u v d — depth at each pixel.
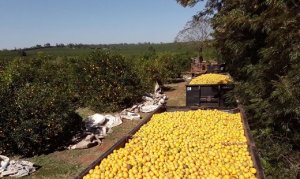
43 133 8.18
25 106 8.09
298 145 6.67
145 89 15.22
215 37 9.30
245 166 3.61
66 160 7.68
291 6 5.89
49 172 6.96
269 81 6.82
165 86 22.69
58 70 17.17
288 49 5.76
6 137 8.03
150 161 3.88
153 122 5.81
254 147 4.00
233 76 11.34
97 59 13.66
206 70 18.59
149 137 4.82
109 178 3.40
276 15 6.08
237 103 8.08
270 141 6.75
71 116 9.03
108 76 13.29
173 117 6.18
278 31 5.88
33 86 9.06
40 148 8.29
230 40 8.43
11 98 8.27
